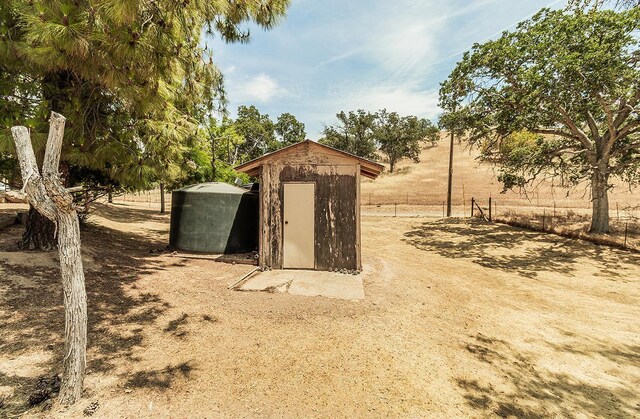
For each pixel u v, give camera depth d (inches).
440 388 131.3
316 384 127.0
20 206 465.1
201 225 356.8
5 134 163.0
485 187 1549.0
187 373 127.6
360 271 293.1
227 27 269.9
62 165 234.2
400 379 135.1
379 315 204.2
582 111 486.3
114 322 165.2
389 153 2268.7
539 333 198.7
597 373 153.8
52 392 105.5
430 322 203.0
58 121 98.0
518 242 501.7
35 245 238.1
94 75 166.6
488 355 165.2
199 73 277.4
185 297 212.7
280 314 195.2
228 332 167.2
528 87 485.4
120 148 222.1
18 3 147.3
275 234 302.0
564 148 555.2
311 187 298.4
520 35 500.7
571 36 431.2
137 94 174.4
